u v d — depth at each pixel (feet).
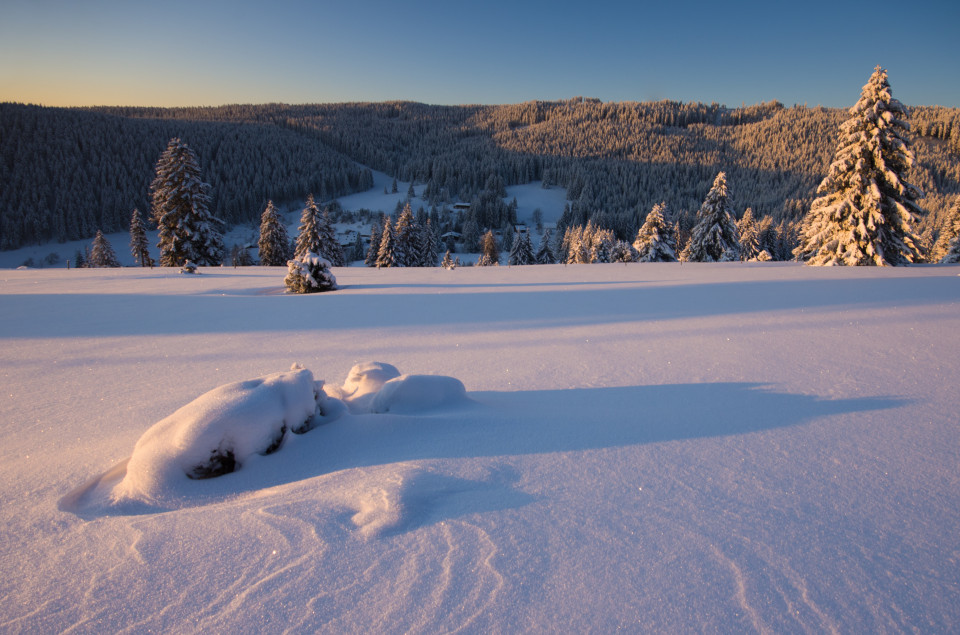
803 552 5.07
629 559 4.90
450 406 9.60
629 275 51.72
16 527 5.87
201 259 95.30
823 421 9.30
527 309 27.73
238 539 5.30
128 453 8.38
